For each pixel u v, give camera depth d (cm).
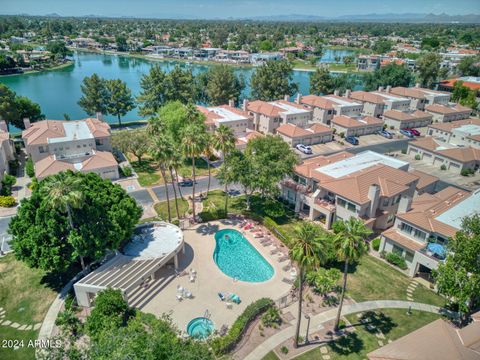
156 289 3972
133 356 2355
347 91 11612
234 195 6306
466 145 8500
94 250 3772
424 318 3622
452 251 3516
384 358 2592
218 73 11212
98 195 4069
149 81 10531
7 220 5178
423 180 6212
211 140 5512
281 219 5534
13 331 3353
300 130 8769
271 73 11988
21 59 18775
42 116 9388
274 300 3831
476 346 2670
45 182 3975
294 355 3153
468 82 13062
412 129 10131
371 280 4188
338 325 3422
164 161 4778
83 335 3312
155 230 4750
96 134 7200
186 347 2688
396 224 4656
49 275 4094
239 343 3262
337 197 5128
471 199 4938
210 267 4381
